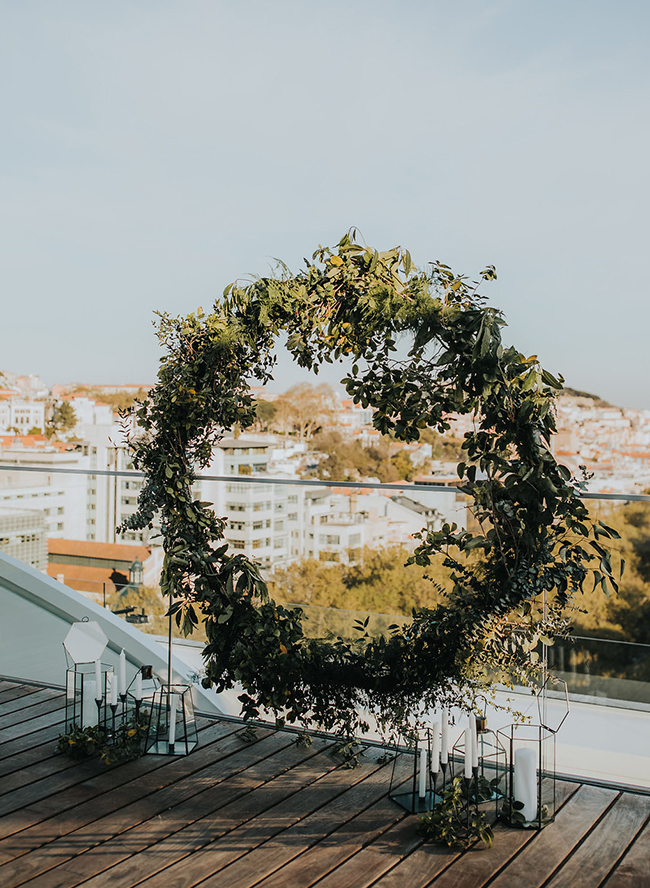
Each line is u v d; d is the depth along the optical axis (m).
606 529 2.60
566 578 2.71
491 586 2.75
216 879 2.29
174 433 3.20
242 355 3.14
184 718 3.19
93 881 2.28
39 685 3.97
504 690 3.18
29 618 4.11
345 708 2.99
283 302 2.92
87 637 3.38
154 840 2.49
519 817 2.60
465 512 3.20
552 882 2.29
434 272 2.72
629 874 2.33
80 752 3.08
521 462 2.61
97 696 3.25
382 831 2.56
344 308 2.89
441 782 2.76
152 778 2.92
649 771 3.00
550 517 2.62
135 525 3.26
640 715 3.03
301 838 2.51
